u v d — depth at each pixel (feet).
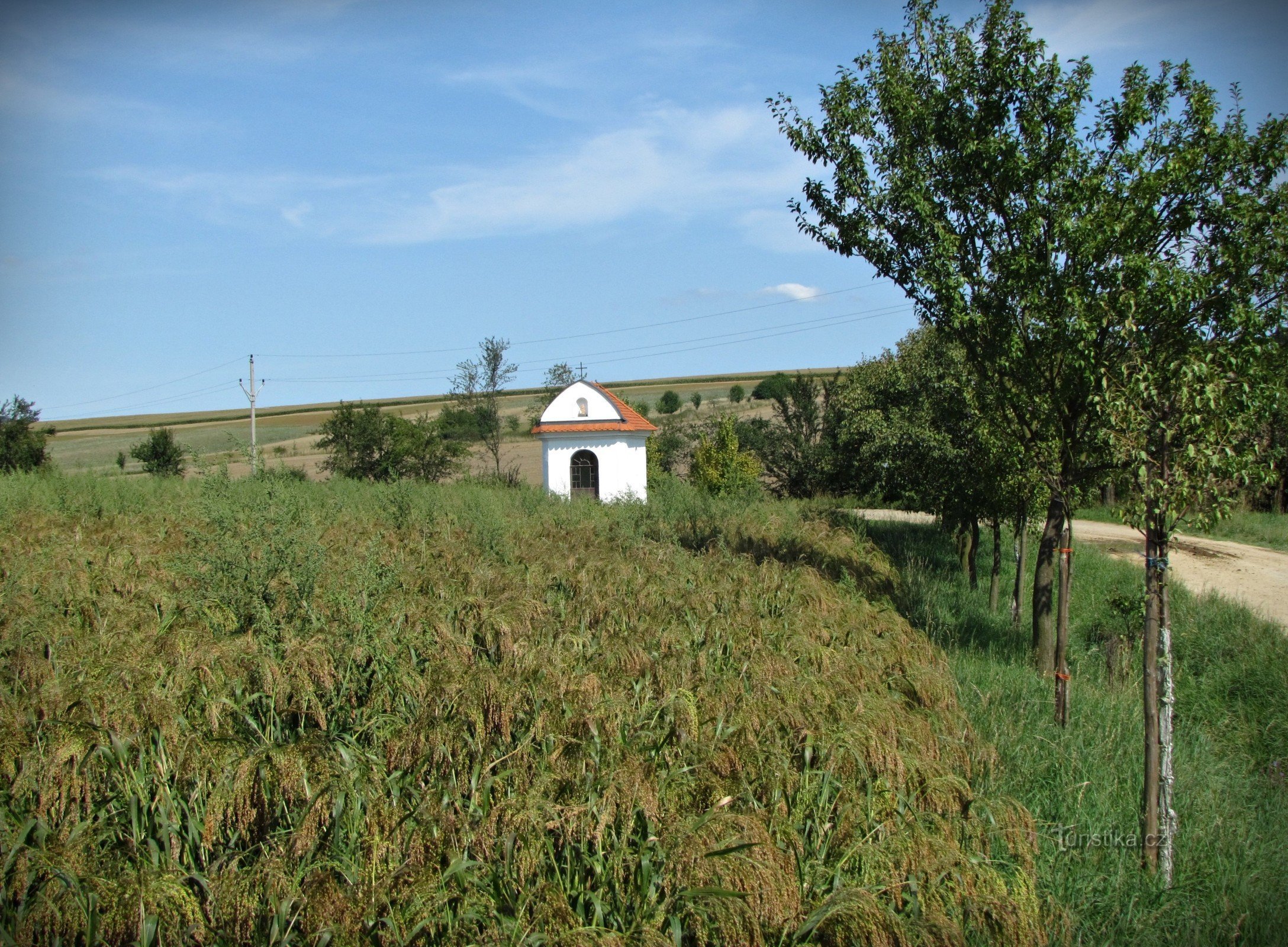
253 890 13.08
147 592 28.68
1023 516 40.09
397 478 62.08
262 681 19.61
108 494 62.08
